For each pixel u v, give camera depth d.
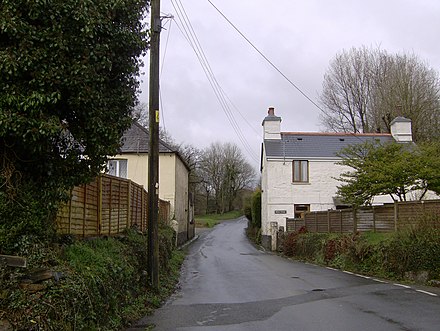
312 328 7.97
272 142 38.22
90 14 6.75
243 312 9.70
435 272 14.12
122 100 8.05
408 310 9.48
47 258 6.80
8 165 6.77
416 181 20.06
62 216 8.51
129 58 8.12
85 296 6.68
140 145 32.12
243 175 88.88
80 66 6.61
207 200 87.19
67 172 7.49
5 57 6.09
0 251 6.52
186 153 70.06
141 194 17.20
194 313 9.67
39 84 6.33
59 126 6.42
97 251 9.21
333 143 38.28
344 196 21.52
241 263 22.11
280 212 36.38
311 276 16.47
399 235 16.28
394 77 43.84
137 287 10.70
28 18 6.38
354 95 49.44
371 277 16.16
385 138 38.75
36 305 5.71
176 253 24.88
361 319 8.64
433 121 41.50
